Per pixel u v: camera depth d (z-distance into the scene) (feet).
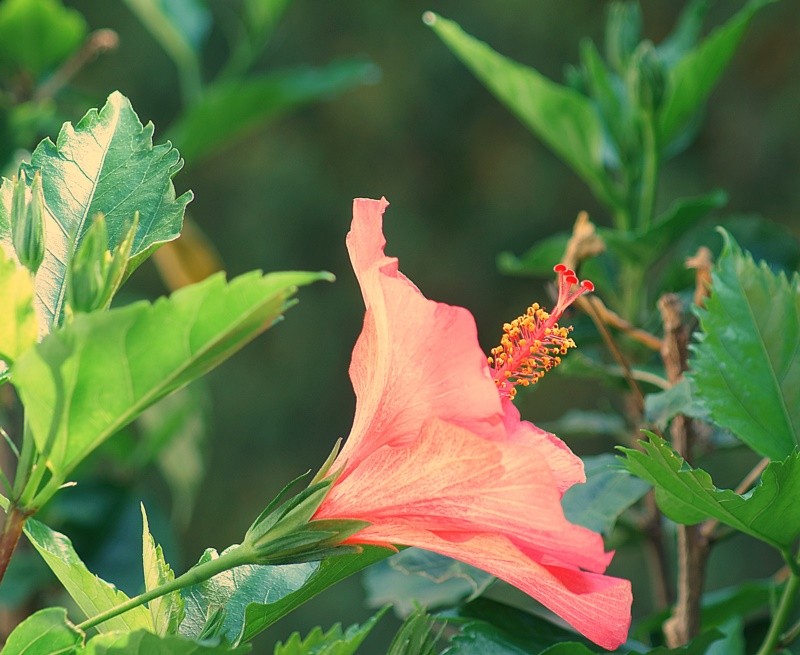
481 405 2.17
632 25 3.01
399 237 8.93
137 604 2.20
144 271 8.21
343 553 2.22
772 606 2.63
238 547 2.23
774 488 2.35
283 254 8.78
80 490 3.11
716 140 8.46
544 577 2.21
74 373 2.10
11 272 2.12
